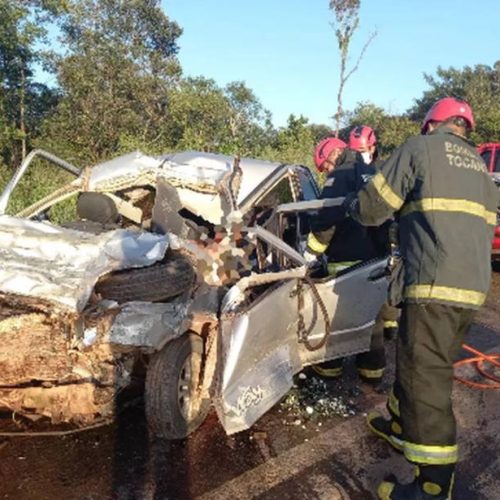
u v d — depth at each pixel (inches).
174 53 1252.5
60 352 130.0
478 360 214.7
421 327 119.2
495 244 344.2
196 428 156.2
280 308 161.9
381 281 190.9
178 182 187.6
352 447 155.2
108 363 136.6
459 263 117.6
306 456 149.6
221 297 157.6
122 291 138.5
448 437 120.0
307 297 173.5
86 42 885.2
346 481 139.0
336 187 179.6
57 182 422.9
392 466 146.5
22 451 146.1
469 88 1923.0
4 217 166.6
